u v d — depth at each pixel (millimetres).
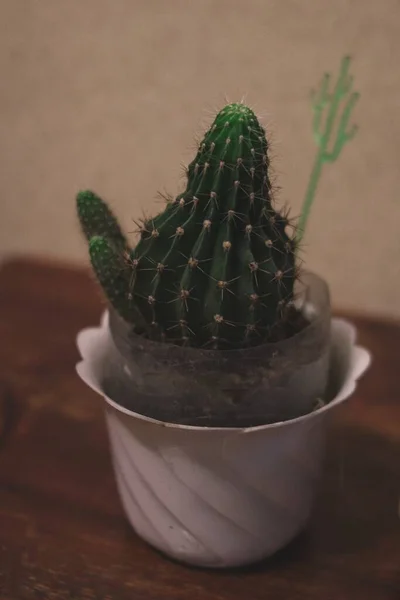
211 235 346
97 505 447
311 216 605
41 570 410
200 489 383
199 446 369
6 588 400
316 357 381
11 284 653
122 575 409
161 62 595
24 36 626
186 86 596
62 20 607
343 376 413
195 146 375
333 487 456
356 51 544
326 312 390
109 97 624
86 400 519
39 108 656
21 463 471
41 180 693
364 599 396
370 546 424
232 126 342
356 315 605
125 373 385
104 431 495
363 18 535
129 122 627
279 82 570
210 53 579
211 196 343
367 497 451
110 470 468
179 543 401
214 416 369
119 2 586
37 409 511
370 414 506
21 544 423
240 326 353
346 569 412
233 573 411
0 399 519
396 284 614
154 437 375
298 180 593
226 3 561
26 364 553
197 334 359
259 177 348
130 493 406
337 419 502
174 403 371
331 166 584
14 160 694
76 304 624
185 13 573
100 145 649
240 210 346
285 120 579
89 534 430
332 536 430
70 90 635
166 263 351
